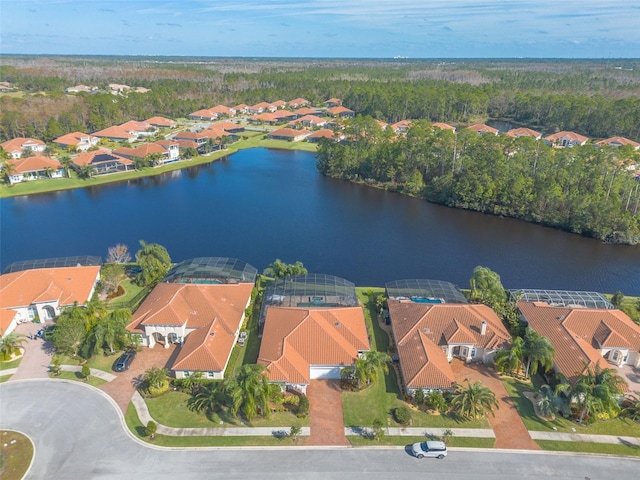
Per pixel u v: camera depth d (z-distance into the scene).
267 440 47.19
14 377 55.91
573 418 50.88
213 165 176.50
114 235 107.88
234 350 61.69
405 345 60.31
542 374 58.28
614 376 51.50
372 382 55.97
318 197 140.38
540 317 66.94
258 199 137.00
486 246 105.12
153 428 46.75
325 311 64.19
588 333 62.88
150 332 61.56
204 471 43.44
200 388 53.69
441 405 51.06
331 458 45.25
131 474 42.97
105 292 76.19
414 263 96.00
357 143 164.12
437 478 43.34
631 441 48.22
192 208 127.75
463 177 129.50
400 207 132.25
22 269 76.12
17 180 143.38
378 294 78.38
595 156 120.38
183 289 67.75
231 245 103.50
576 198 112.31
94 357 59.75
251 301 73.50
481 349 60.47
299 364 55.41
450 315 64.56
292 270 78.88
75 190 142.00
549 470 44.41
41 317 67.75
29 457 44.62
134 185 149.00
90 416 49.91
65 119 197.38
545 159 124.94
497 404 49.94
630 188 113.69
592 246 106.00
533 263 96.62
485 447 46.94
